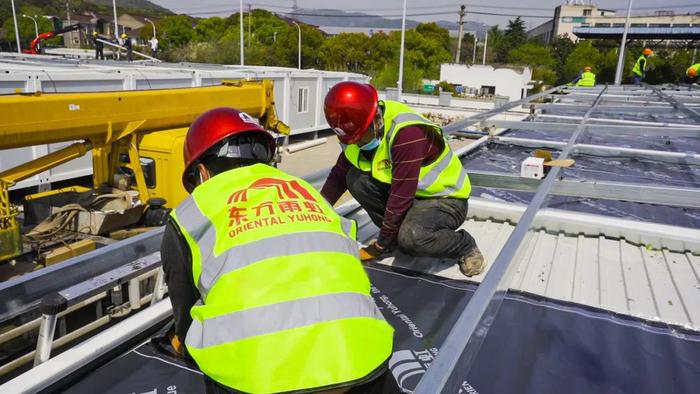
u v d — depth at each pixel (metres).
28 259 5.03
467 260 2.82
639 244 3.44
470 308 1.47
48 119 4.83
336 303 1.43
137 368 2.03
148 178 6.33
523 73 36.47
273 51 55.31
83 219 5.60
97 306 4.82
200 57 50.03
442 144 2.82
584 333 2.34
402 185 2.62
